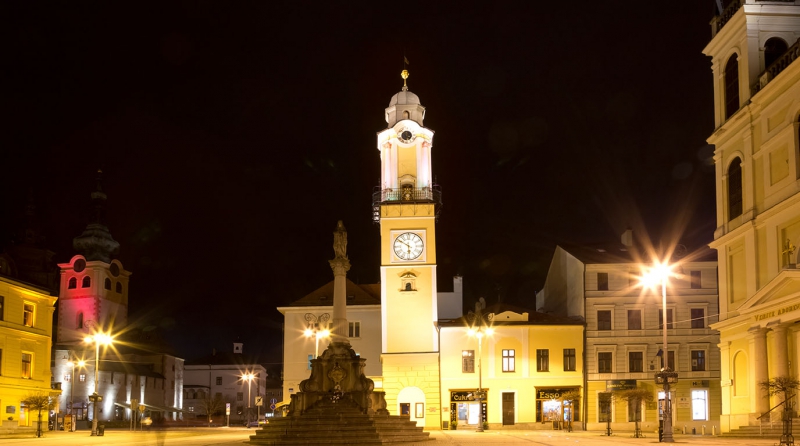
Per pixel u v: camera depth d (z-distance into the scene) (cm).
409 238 7231
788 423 3506
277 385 15950
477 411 7012
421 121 7656
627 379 6994
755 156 4719
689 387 6931
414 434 4566
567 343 7094
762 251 4625
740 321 4741
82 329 11794
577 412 6988
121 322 12475
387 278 7181
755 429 4306
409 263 7188
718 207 5194
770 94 4528
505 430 6862
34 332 6750
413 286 7150
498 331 7100
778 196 4441
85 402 10194
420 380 7025
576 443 4138
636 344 7044
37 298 6875
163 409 11325
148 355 12438
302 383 4678
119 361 11438
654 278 6066
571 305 7594
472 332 7094
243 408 13888
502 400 7019
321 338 8069
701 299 7069
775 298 4300
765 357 4441
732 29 4972
